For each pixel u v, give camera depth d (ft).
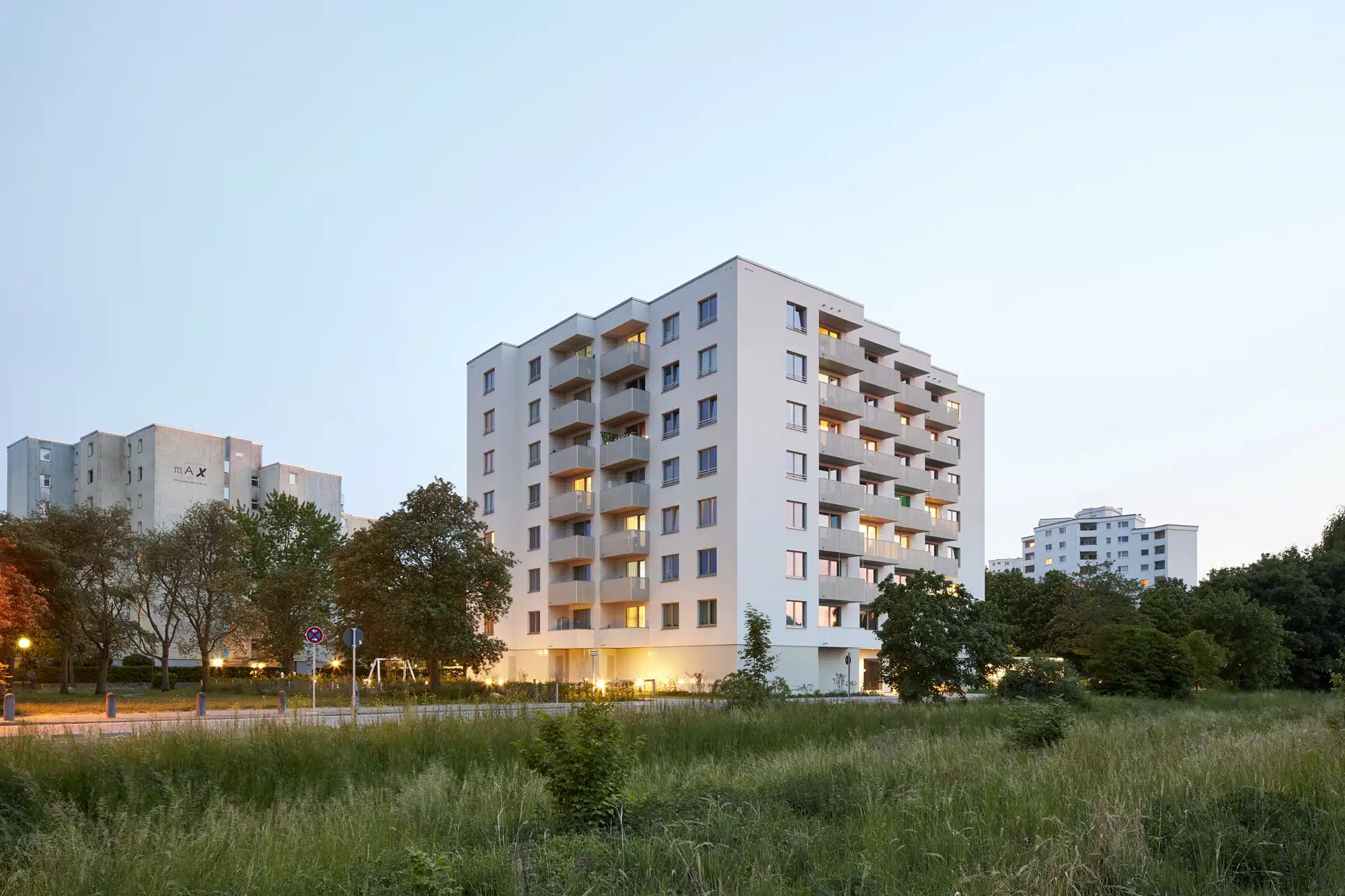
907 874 22.63
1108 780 31.83
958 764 40.01
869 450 178.40
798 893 21.07
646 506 161.58
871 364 177.68
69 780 37.65
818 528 157.38
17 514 280.31
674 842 24.54
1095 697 104.37
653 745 52.16
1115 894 20.66
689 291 160.15
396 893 22.33
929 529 188.85
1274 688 149.28
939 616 88.69
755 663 84.33
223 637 171.73
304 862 25.40
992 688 97.09
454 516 134.00
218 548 167.32
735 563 143.84
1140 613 175.32
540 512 181.98
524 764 33.68
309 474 300.61
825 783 35.60
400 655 132.57
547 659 176.35
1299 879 21.81
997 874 20.95
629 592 157.69
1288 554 197.88
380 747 46.98
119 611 159.84
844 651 160.04
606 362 172.04
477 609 137.28
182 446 268.21
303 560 201.67
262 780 39.86
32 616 118.73
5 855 28.50
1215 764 35.88
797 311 161.07
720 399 150.71
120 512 162.09
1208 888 20.95
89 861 25.79
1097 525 554.87
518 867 23.11
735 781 38.96
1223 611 145.79
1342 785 29.96
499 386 195.62
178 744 43.39
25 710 102.89
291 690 154.61
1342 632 169.37
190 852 26.43
